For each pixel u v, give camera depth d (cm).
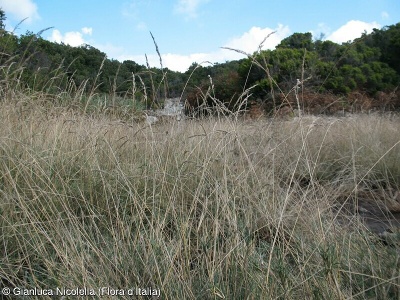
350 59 1627
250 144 441
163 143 385
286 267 246
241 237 270
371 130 662
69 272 228
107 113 494
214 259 235
